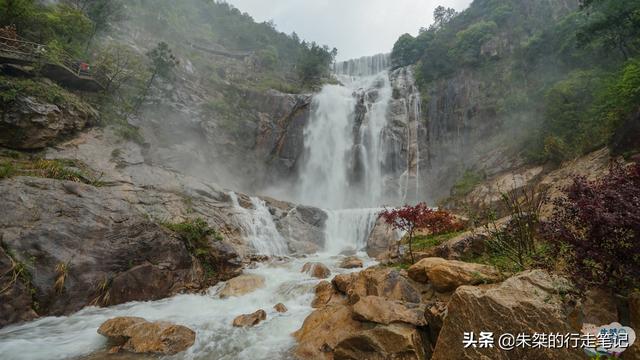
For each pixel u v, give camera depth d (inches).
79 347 267.0
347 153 1366.9
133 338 268.1
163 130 1010.1
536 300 163.6
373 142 1339.8
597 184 177.2
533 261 235.3
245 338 285.6
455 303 188.1
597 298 155.9
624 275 150.9
